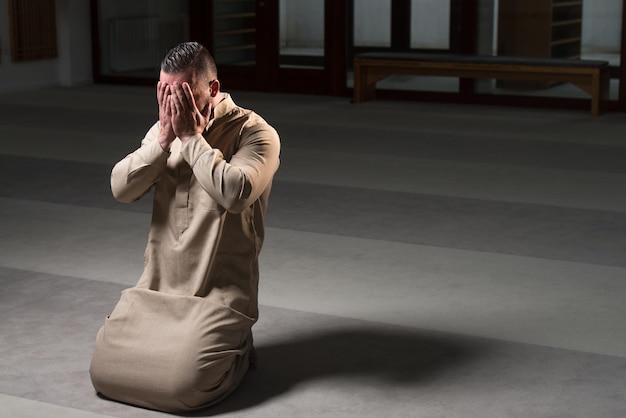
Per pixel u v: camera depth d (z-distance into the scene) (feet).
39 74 44.27
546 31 38.04
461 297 15.92
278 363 13.26
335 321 14.84
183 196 12.00
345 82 41.37
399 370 13.03
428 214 21.40
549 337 14.19
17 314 15.12
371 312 15.24
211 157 11.47
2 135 31.65
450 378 12.77
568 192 23.56
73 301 15.75
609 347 13.80
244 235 12.12
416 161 27.32
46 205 22.26
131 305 12.03
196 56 11.57
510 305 15.55
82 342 14.01
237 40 43.11
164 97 11.53
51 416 11.64
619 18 36.91
